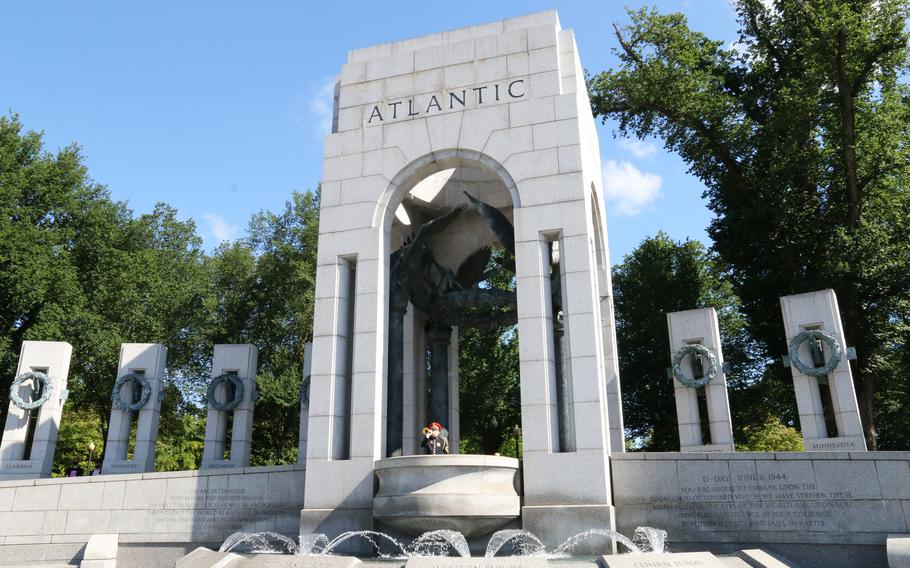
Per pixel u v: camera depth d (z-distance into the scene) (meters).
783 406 33.28
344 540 12.81
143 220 37.47
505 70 15.05
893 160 25.42
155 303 35.28
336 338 14.38
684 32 29.67
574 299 13.20
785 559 10.03
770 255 26.92
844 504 11.26
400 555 12.55
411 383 18.02
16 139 31.77
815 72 25.95
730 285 35.34
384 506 12.39
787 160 26.77
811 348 16.83
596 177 17.67
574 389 12.72
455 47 15.55
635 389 33.75
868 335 25.06
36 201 31.67
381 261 14.68
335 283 14.75
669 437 33.75
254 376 22.06
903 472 11.09
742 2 29.20
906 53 25.73
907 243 24.31
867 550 10.99
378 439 13.61
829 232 25.31
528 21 15.84
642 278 35.03
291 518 13.93
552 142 14.20
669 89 28.25
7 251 27.92
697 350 18.48
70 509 14.88
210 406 21.47
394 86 15.74
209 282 38.69
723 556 9.73
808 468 11.58
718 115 28.66
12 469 18.80
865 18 24.91
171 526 14.47
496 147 14.55
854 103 26.23
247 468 14.52
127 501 14.80
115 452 20.17
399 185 15.12
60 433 41.31
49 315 29.06
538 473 12.41
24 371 19.80
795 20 26.98
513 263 17.47
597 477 12.10
